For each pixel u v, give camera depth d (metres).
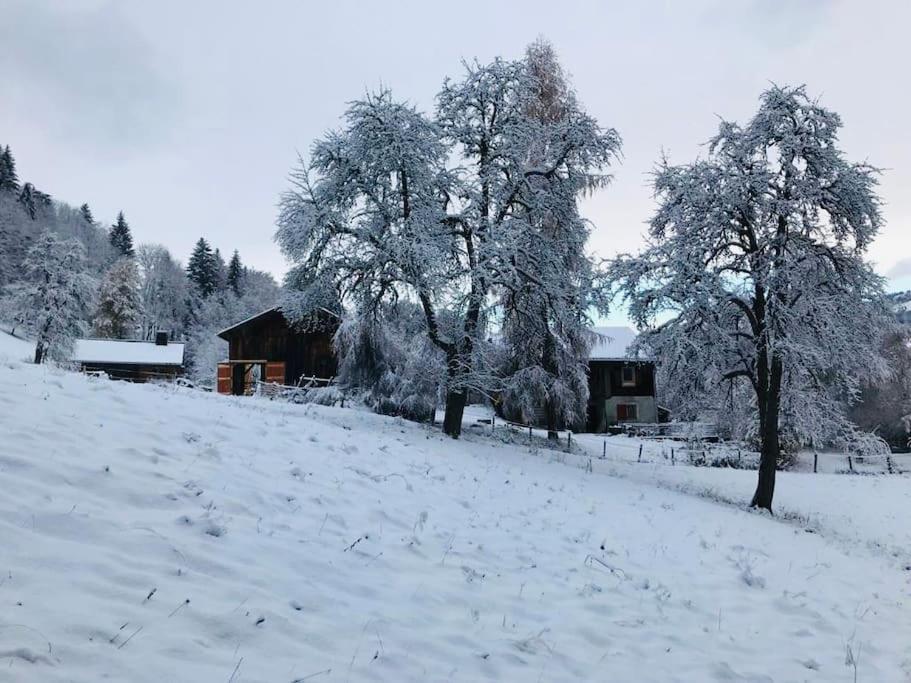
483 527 9.12
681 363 19.31
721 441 35.97
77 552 4.84
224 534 6.08
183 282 116.12
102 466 6.57
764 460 17.69
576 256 23.17
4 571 4.27
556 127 21.77
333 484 8.86
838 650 6.88
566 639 6.00
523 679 5.04
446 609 6.06
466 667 5.01
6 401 7.73
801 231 18.47
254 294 119.19
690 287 17.33
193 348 81.12
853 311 18.02
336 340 24.02
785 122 18.53
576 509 11.93
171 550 5.38
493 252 19.14
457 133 21.22
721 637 6.81
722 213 18.11
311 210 19.27
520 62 21.34
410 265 18.69
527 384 25.25
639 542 10.21
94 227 134.25
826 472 30.50
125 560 4.98
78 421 7.77
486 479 12.91
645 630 6.61
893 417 38.12
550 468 17.36
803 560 11.12
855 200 17.39
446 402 22.06
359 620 5.29
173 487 6.72
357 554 6.75
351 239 20.00
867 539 15.80
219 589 5.02
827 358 17.73
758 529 13.54
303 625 4.89
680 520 12.82
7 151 130.12
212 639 4.32
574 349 26.45
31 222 103.50
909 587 10.48
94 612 4.15
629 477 19.88
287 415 15.59
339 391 23.59
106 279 82.88
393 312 21.58
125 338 82.00
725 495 20.09
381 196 20.36
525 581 7.32
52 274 45.53
